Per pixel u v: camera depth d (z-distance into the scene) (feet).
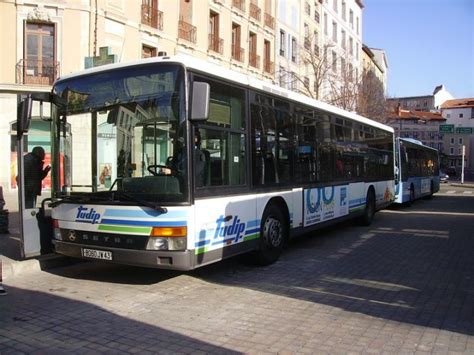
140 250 20.12
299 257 29.73
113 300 20.15
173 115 20.13
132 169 20.76
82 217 21.76
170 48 86.07
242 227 23.97
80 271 25.25
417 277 24.80
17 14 67.15
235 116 23.58
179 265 19.76
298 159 30.27
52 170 23.41
